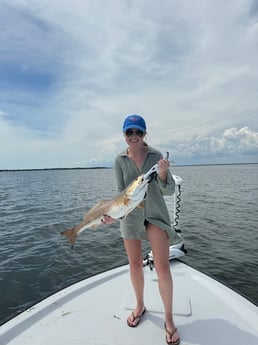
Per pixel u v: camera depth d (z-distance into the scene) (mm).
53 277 6238
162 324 2574
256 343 2326
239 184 27703
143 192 2354
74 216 12484
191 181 32375
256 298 5262
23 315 2689
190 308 2789
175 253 3793
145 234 2635
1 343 2359
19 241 8820
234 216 11695
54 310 2820
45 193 22562
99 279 3373
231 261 6836
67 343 2354
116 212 2510
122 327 2553
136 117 2535
